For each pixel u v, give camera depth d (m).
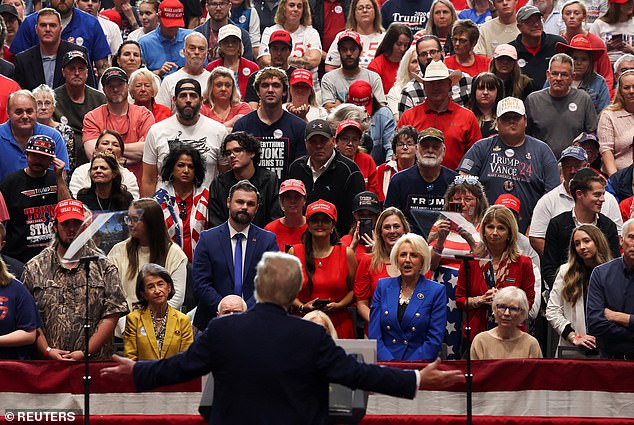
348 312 12.18
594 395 11.02
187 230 13.48
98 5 19.34
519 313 11.27
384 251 12.12
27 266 11.50
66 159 14.50
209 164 14.38
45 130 14.38
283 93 14.48
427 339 11.33
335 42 18.02
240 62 17.42
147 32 19.41
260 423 7.50
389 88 17.52
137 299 11.88
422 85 16.03
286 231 12.87
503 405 11.02
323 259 12.27
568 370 11.02
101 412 10.95
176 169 13.54
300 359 7.58
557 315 12.08
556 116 15.57
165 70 17.80
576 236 11.98
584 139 15.06
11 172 14.11
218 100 15.73
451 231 9.95
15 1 19.03
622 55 18.42
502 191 14.13
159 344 11.36
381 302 11.53
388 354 11.35
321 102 16.89
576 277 11.99
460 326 11.99
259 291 7.74
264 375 7.54
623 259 11.51
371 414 11.05
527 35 17.09
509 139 14.21
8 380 10.87
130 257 12.24
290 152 14.48
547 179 14.16
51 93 15.15
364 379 7.62
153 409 11.00
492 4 19.09
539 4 19.94
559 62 15.48
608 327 11.36
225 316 7.74
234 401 7.56
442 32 17.89
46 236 13.14
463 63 16.89
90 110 15.73
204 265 12.05
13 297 11.08
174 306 12.23
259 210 13.55
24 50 17.50
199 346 7.70
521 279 12.02
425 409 11.03
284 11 18.61
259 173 13.68
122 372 7.82
